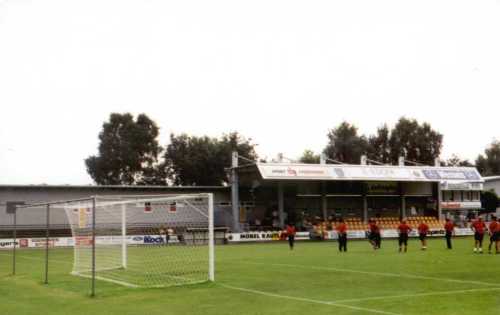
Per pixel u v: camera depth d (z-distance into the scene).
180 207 48.53
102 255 32.75
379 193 66.50
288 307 14.88
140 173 87.69
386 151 102.69
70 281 21.58
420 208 70.44
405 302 15.38
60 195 56.25
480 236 35.28
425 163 101.31
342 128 104.50
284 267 26.42
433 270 24.00
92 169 85.50
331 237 58.44
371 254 34.69
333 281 20.53
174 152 89.69
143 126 87.75
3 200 54.06
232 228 58.09
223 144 89.25
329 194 64.50
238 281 20.83
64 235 55.31
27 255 38.84
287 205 64.69
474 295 16.62
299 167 58.47
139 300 16.56
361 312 13.90
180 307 15.23
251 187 62.12
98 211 34.06
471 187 71.75
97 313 14.54
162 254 35.53
